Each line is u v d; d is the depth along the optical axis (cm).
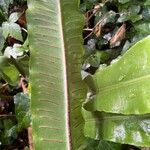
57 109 18
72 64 18
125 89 17
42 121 18
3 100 29
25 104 26
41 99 18
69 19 18
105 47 29
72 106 18
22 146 29
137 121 18
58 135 18
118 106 17
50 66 18
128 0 27
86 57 28
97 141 23
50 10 18
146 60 16
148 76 16
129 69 17
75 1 18
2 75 25
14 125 28
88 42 29
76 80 18
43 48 18
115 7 29
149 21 26
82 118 18
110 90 18
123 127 18
